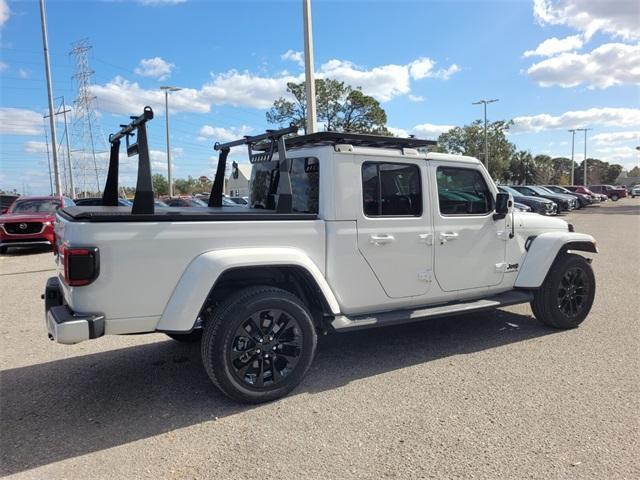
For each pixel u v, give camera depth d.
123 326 3.25
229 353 3.49
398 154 4.36
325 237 3.98
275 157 4.79
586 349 4.83
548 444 3.03
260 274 3.93
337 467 2.82
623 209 36.19
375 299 4.27
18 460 2.96
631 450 2.95
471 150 69.25
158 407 3.67
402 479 2.70
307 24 11.30
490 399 3.69
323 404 3.66
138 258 3.26
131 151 3.73
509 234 5.16
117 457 2.98
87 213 3.23
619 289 7.61
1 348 5.15
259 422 3.40
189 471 2.82
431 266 4.57
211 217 3.50
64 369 4.50
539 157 91.44
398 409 3.55
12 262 12.34
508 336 5.30
